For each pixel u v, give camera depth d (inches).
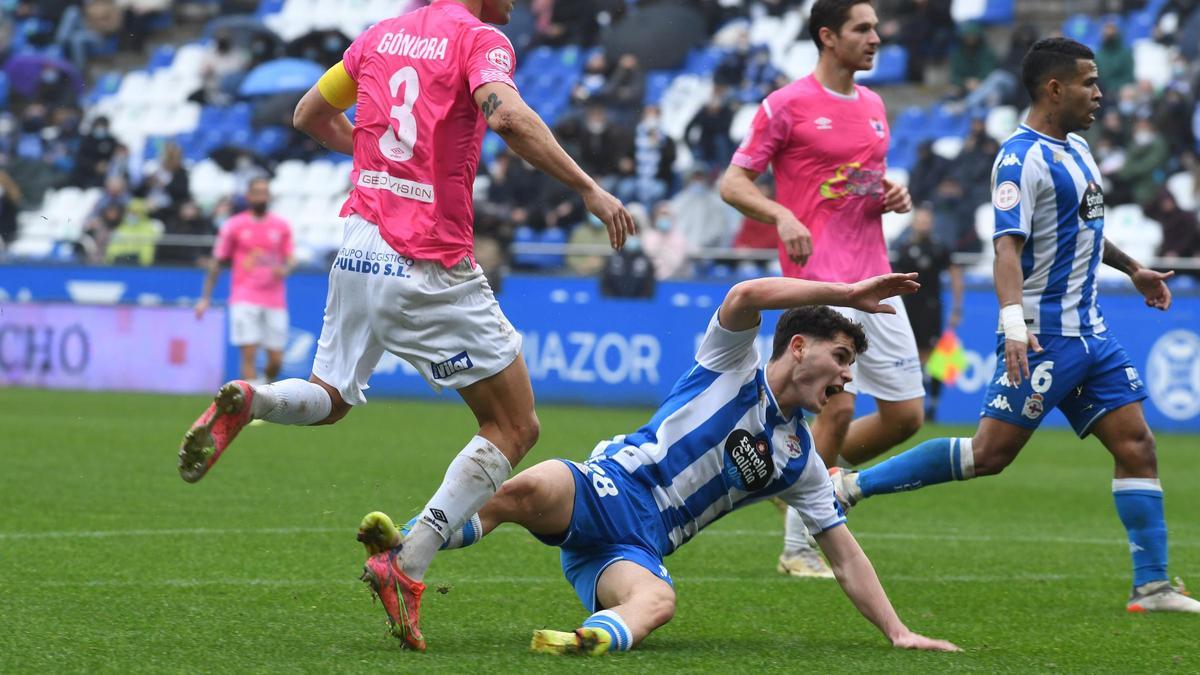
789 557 596.7
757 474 426.6
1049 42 522.0
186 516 721.0
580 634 389.1
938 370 1459.2
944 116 1852.9
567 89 2057.1
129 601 477.7
